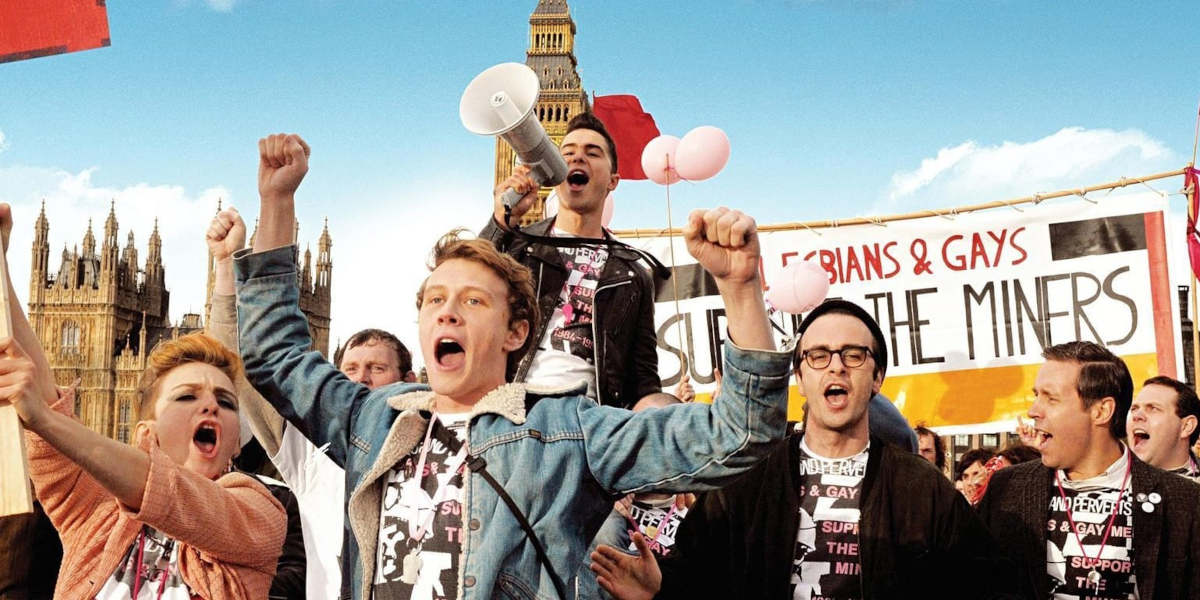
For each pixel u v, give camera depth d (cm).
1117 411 488
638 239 1001
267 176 359
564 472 307
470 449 312
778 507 438
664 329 983
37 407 298
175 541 366
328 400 343
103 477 313
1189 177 912
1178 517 472
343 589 326
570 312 522
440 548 304
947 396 955
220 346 404
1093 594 472
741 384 287
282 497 418
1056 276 941
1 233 325
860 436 448
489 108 454
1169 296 909
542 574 300
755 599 430
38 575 454
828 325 453
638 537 360
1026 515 491
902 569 419
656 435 304
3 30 376
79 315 10862
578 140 583
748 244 279
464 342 322
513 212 506
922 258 977
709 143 716
